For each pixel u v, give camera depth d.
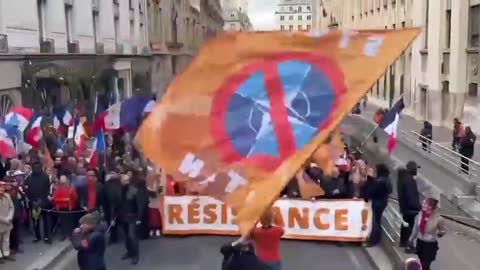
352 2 56.34
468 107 26.30
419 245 9.37
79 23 28.09
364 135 21.05
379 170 12.01
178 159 5.18
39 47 22.78
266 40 5.32
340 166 12.94
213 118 5.23
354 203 12.30
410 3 35.16
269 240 7.84
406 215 10.62
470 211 13.84
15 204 11.62
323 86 5.19
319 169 12.71
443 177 16.48
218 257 11.52
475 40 25.64
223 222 13.02
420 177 16.75
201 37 77.50
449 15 28.64
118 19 36.53
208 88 5.32
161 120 5.26
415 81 33.81
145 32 44.31
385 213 13.23
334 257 11.52
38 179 12.44
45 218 12.45
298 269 10.80
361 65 5.17
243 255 6.79
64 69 24.64
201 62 5.37
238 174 5.04
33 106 21.39
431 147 19.75
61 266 11.28
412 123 31.34
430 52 30.48
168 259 11.50
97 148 15.56
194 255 11.73
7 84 19.59
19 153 14.73
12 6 20.34
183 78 5.37
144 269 10.95
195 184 5.11
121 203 11.57
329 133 5.05
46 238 12.46
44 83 22.80
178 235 13.04
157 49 47.84
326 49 5.27
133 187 11.63
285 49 5.29
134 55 39.06
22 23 21.20
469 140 17.86
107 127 15.81
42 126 16.52
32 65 21.31
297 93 5.18
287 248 12.17
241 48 5.37
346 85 5.15
